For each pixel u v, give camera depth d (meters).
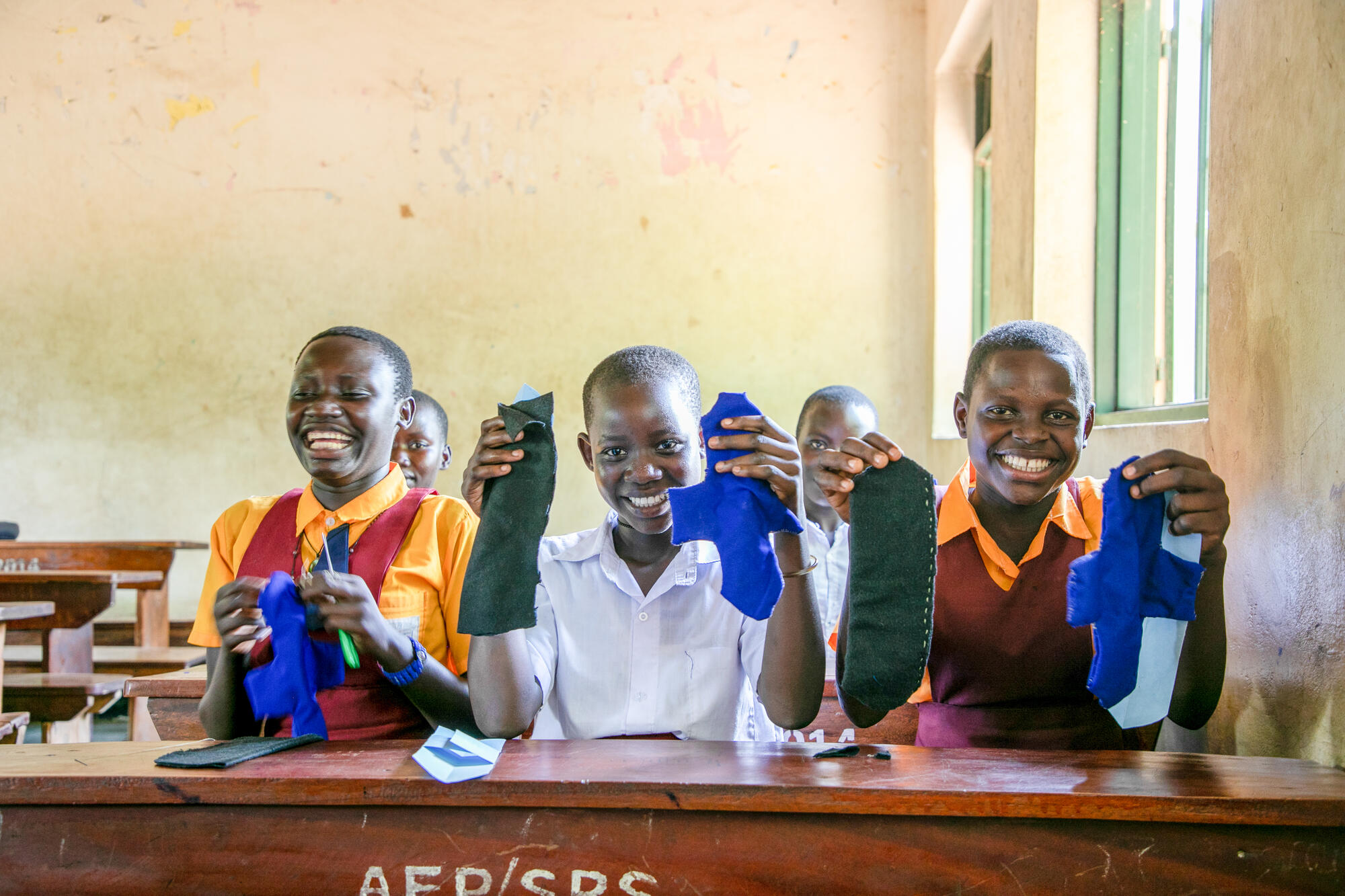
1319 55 1.45
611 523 1.82
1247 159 1.69
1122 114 3.14
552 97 5.62
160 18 5.63
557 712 1.77
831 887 1.18
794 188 5.57
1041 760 1.34
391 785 1.20
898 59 5.52
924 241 5.51
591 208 5.62
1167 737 2.08
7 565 4.36
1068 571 1.68
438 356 5.62
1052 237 3.19
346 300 5.63
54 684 3.31
